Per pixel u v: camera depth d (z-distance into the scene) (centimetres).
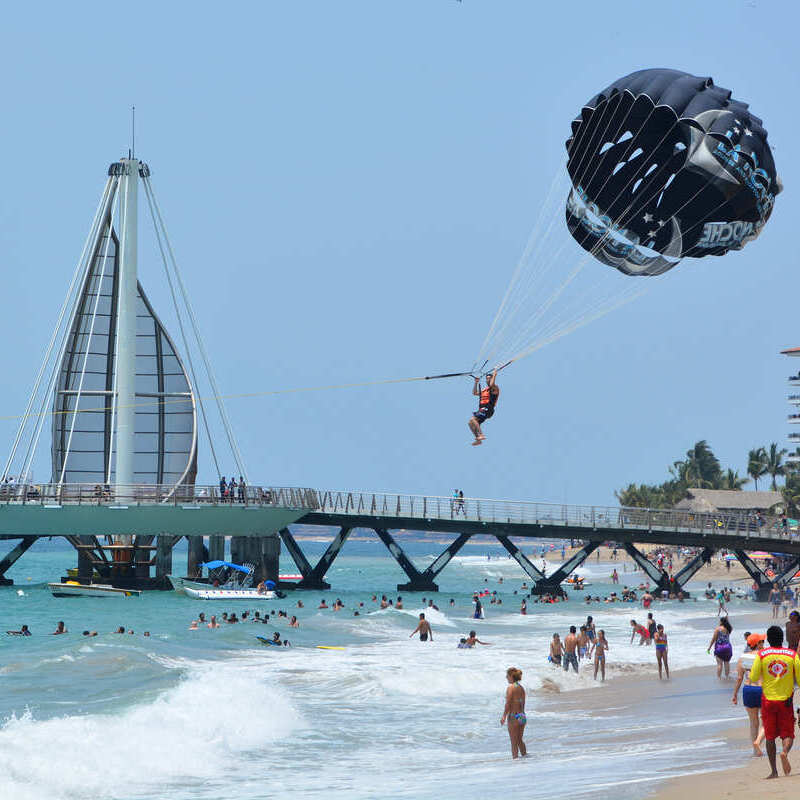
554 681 10575
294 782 6206
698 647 14138
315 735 7856
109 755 6788
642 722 7881
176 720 7875
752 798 4416
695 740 6644
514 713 6662
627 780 5212
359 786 5978
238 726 7881
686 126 9319
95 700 9050
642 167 9762
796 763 5172
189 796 5919
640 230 9781
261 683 9550
